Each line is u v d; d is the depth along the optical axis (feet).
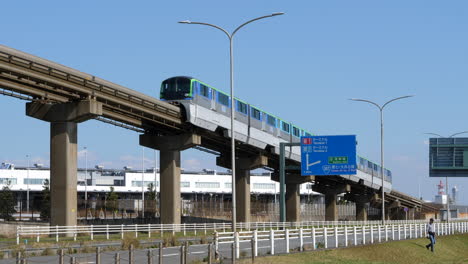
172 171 278.46
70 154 216.54
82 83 206.80
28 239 189.57
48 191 410.31
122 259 111.34
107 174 609.42
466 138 348.18
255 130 304.30
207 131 276.82
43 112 215.51
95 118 228.02
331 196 487.61
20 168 582.35
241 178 348.38
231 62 170.71
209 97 266.16
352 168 238.27
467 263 172.96
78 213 346.54
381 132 273.75
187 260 113.60
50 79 192.95
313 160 241.96
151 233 238.68
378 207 602.44
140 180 615.16
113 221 288.30
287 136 344.90
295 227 299.99
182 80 256.11
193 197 634.43
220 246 156.76
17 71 181.47
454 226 272.72
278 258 125.90
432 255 188.14
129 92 225.97
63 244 168.55
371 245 169.78
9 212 411.34
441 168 350.43
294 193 420.77
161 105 242.78
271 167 392.88
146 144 279.28
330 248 154.20
